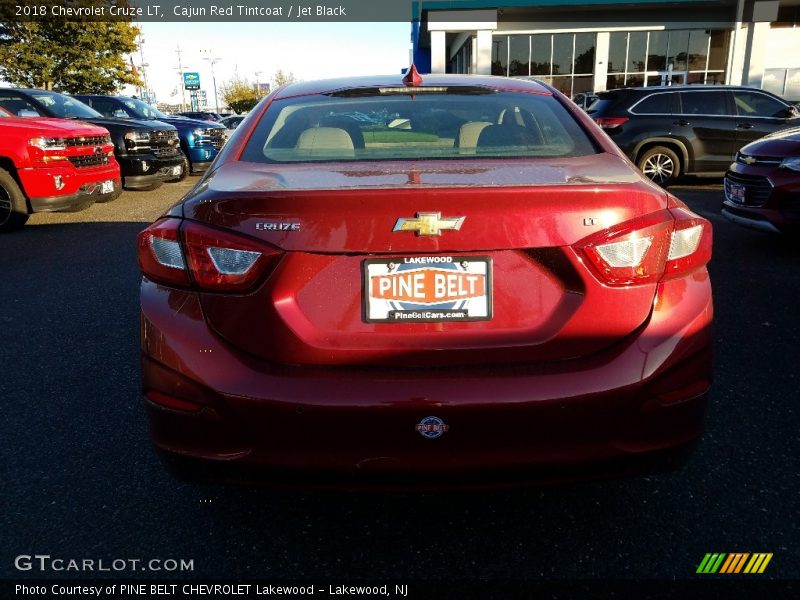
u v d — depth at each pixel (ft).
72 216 29.76
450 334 5.88
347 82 9.64
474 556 6.92
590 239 5.82
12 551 7.06
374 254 5.81
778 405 10.01
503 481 5.97
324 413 5.74
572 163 7.00
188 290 6.10
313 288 5.87
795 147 18.12
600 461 5.95
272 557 6.96
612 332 5.92
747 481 8.10
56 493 8.09
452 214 5.74
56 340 13.44
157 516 7.65
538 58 89.92
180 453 6.16
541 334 5.89
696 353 6.12
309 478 5.97
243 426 5.89
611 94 35.53
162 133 36.73
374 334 5.88
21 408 10.38
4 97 33.01
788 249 20.13
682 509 7.59
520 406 5.71
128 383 11.32
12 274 18.94
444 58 86.99
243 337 5.93
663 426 6.05
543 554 6.92
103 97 41.98
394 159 7.30
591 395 5.76
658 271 5.99
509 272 5.86
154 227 6.25
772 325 13.52
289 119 8.47
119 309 15.52
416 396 5.71
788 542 6.99
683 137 33.99
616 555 6.87
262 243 5.83
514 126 8.16
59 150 25.52
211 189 6.38
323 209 5.76
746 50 86.12
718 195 31.76
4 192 25.20
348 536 7.28
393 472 5.87
